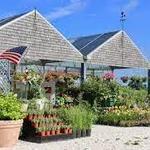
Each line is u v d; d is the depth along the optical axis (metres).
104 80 24.39
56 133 13.61
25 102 15.66
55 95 24.45
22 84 19.73
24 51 16.66
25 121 13.48
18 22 25.72
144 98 26.69
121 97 23.91
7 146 10.86
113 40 32.25
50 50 27.45
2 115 10.94
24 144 12.77
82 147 12.54
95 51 30.55
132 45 33.81
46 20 27.17
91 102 23.16
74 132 14.27
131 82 32.78
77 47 31.81
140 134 15.88
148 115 19.77
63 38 28.22
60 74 24.91
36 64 28.95
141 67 34.59
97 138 14.51
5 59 16.38
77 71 31.33
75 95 24.19
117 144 13.26
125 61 33.16
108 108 21.81
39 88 19.95
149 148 12.63
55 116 14.45
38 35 26.77
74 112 14.56
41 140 13.16
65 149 12.12
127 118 19.11
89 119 14.91
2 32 24.92
